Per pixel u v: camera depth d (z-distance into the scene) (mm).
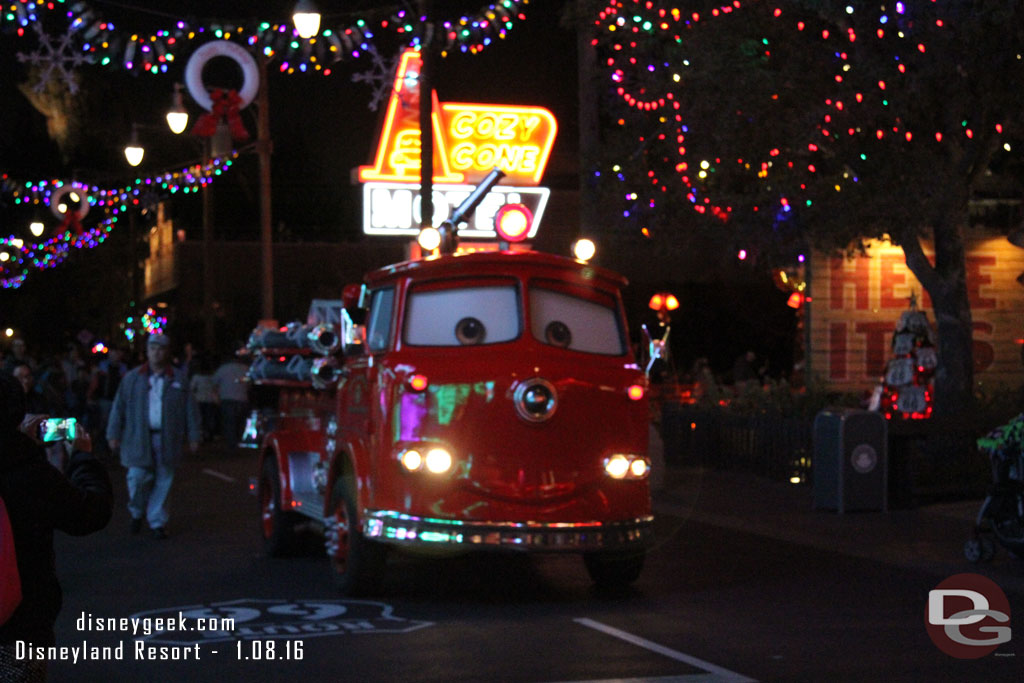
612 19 19391
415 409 10086
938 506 16359
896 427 16250
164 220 61406
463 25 16766
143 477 14453
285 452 12664
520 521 9953
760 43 17375
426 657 8227
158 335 14508
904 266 24156
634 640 8766
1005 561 12289
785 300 39312
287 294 54906
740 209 19125
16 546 4637
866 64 16312
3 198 38594
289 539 12734
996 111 16828
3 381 4703
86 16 15078
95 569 12086
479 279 10648
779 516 15648
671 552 13125
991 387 24328
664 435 23266
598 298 10922
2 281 47625
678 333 39250
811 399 21062
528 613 9805
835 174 18406
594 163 20641
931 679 7660
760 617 9633
